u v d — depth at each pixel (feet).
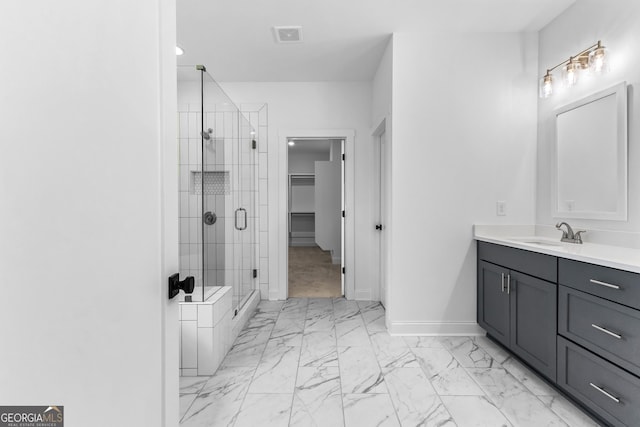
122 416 2.06
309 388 6.31
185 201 7.23
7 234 1.33
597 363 5.05
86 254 1.74
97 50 1.83
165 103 2.68
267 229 12.51
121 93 2.07
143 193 2.34
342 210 12.85
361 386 6.37
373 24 8.50
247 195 11.26
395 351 7.96
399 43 8.88
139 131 2.29
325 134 12.42
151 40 2.48
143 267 2.33
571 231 7.33
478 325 8.96
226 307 7.81
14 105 1.35
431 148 8.92
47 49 1.50
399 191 8.96
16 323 1.36
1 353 1.31
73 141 1.65
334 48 9.82
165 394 2.66
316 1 7.54
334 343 8.46
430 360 7.47
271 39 9.29
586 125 7.17
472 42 8.87
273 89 12.42
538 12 7.96
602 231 6.75
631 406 4.50
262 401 5.89
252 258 12.12
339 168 18.37
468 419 5.35
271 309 11.37
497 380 6.59
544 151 8.59
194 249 7.14
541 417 5.39
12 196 1.34
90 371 1.76
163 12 2.66
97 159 1.83
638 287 4.39
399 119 8.93
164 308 2.65
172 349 2.78
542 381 6.54
